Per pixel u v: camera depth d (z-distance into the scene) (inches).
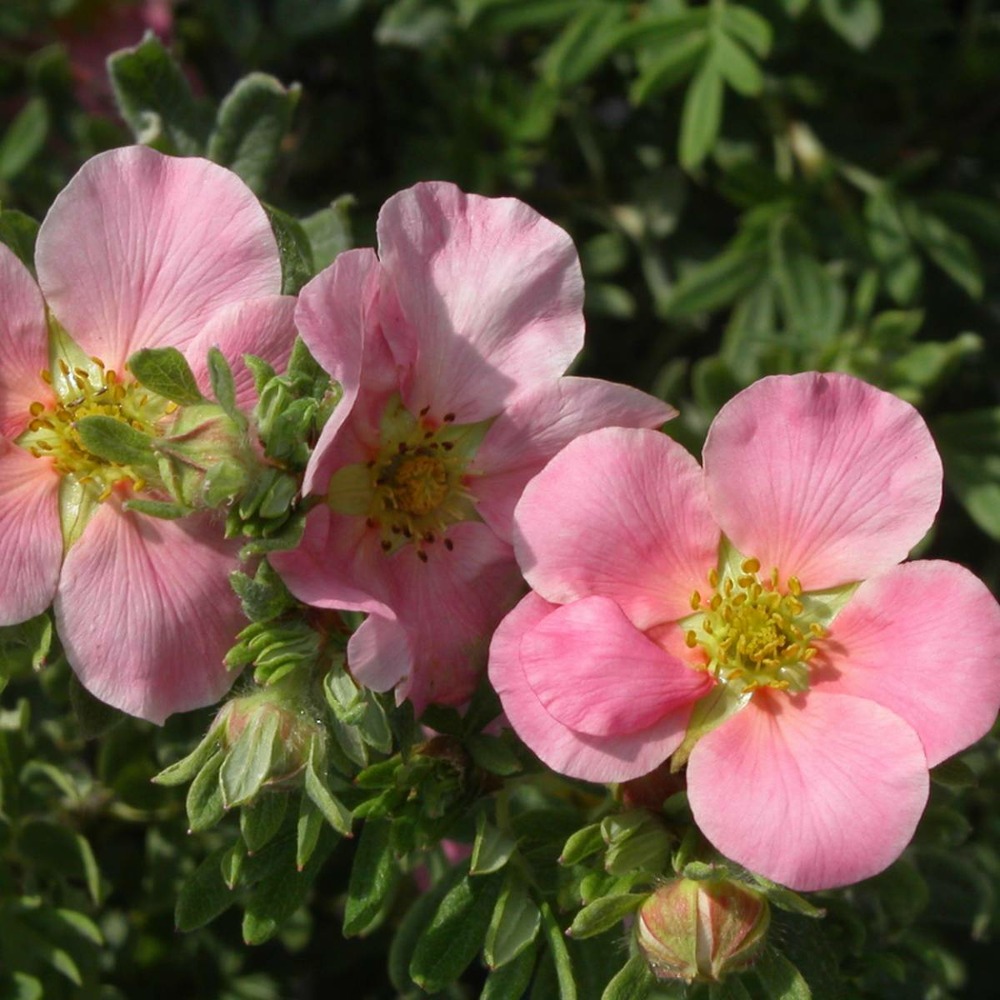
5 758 6.8
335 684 5.5
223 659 5.6
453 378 5.9
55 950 6.8
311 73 9.4
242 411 5.5
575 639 5.6
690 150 7.9
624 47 8.1
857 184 8.6
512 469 5.9
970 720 5.5
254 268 5.8
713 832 5.4
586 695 5.5
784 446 5.7
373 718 5.6
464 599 6.0
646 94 8.0
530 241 5.9
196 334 5.8
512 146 8.7
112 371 5.8
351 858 8.0
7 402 5.8
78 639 5.6
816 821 5.4
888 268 8.3
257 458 5.4
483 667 6.0
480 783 6.1
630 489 5.7
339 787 6.0
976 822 7.9
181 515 5.4
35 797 7.2
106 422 5.3
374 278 5.6
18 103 9.2
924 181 9.1
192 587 5.6
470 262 5.9
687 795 5.6
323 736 5.6
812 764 5.5
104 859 7.7
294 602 5.6
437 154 8.8
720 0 8.1
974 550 8.9
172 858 7.3
